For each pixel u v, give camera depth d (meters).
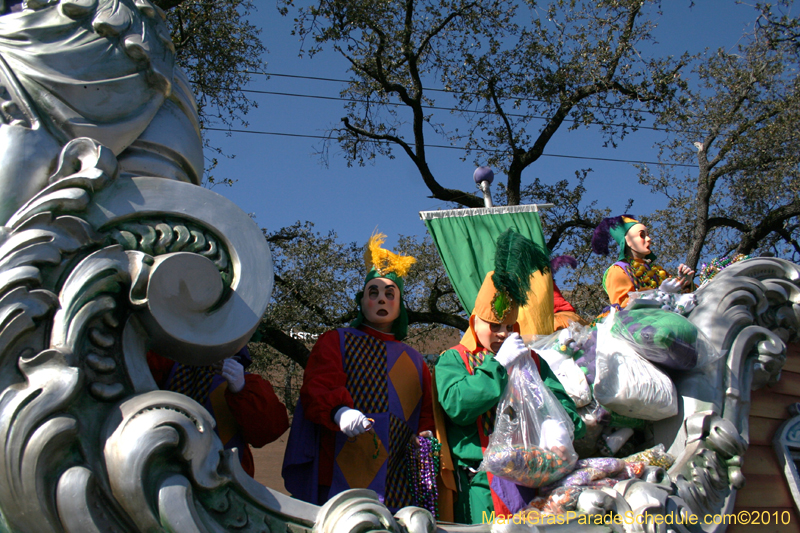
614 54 12.89
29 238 2.14
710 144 14.40
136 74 2.56
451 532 2.57
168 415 2.09
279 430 3.24
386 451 3.19
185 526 2.01
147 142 2.58
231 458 2.21
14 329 2.04
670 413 3.51
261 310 2.46
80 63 2.47
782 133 13.43
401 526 2.39
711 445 3.36
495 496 3.12
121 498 2.00
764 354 3.75
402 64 13.90
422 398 3.49
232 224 2.51
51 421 1.99
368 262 3.79
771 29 13.77
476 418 3.31
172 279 2.28
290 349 11.15
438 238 4.92
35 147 2.35
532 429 3.10
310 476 3.16
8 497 1.95
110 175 2.32
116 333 2.24
